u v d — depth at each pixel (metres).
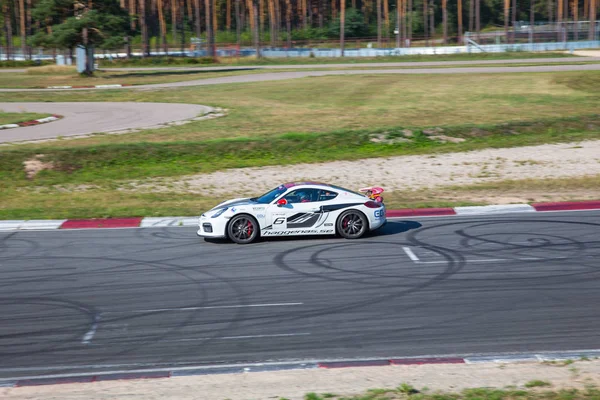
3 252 13.87
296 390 6.99
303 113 34.97
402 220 16.16
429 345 8.30
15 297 10.66
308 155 25.61
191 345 8.51
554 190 19.19
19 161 24.06
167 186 21.72
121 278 11.61
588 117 29.77
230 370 7.64
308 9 135.50
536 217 15.81
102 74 66.25
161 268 12.20
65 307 10.10
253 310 9.75
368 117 32.91
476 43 88.69
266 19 134.25
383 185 20.81
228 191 20.77
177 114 36.00
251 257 12.83
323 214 14.13
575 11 116.00
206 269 12.05
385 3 111.31
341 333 8.77
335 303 9.95
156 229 15.91
